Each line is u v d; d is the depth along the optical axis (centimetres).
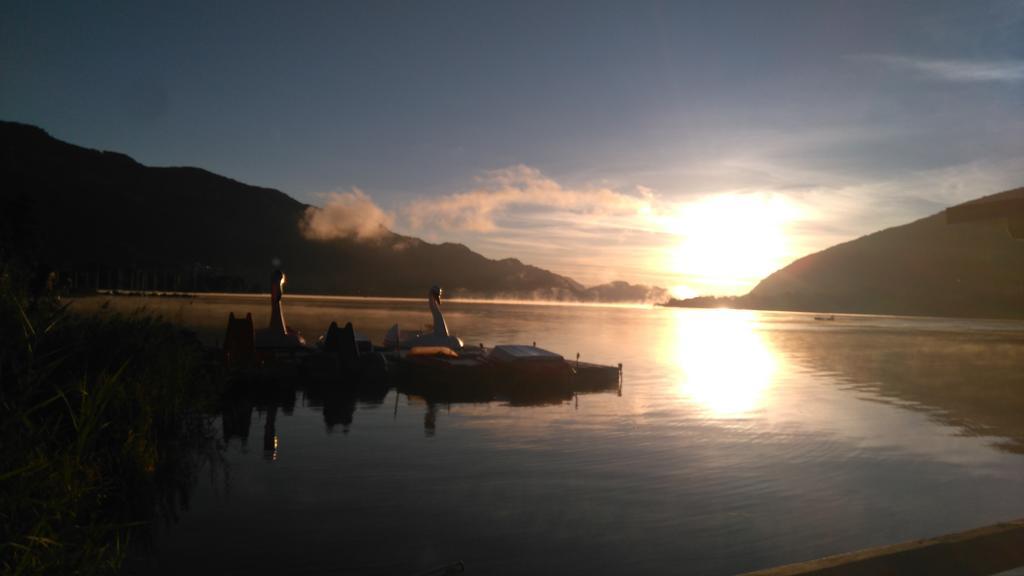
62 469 592
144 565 688
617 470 1102
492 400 1858
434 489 975
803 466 1152
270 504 891
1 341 709
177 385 1333
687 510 900
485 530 811
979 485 1049
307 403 1731
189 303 8806
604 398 1944
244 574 671
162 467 1070
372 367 2097
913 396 2061
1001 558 564
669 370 2772
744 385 2303
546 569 701
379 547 750
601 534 805
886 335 6291
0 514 503
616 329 6181
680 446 1292
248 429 1385
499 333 4784
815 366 3052
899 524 862
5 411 610
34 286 936
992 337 6025
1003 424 1579
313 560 710
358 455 1173
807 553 758
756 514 891
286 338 2305
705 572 700
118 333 1284
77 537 566
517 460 1157
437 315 2598
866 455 1241
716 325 8694
